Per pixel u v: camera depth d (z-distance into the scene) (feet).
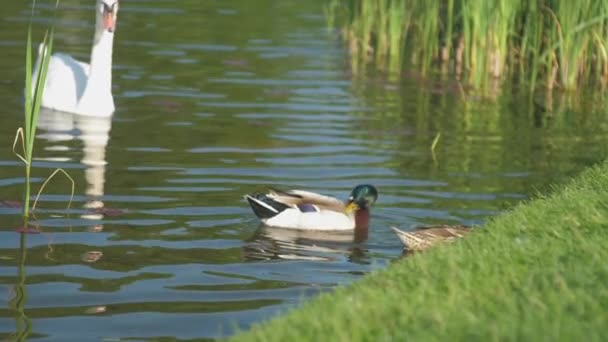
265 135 65.31
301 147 62.85
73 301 38.34
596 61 84.28
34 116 46.57
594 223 40.09
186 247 45.06
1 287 39.52
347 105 74.43
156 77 79.97
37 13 101.35
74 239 45.32
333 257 44.86
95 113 68.90
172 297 39.11
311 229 48.55
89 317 36.86
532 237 38.60
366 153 62.08
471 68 84.64
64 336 35.06
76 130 65.05
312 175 57.16
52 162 57.36
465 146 64.69
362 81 82.33
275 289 40.40
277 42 94.99
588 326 27.32
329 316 29.17
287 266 43.39
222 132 65.62
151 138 63.57
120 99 73.36
